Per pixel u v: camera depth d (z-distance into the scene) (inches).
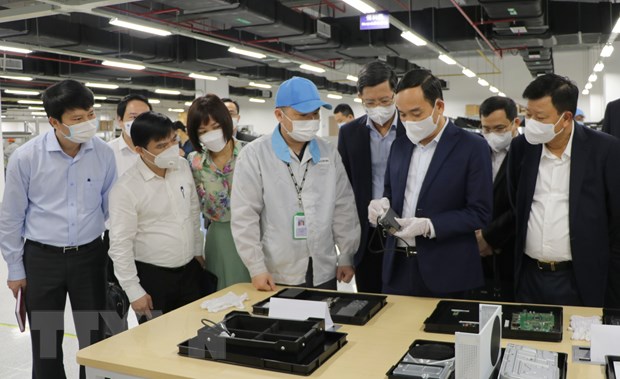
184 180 92.1
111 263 99.2
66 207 91.4
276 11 262.4
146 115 85.1
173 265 91.4
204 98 92.7
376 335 65.6
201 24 304.3
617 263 78.5
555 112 73.6
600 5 310.0
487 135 103.4
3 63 349.7
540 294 79.8
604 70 491.5
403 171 81.1
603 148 75.4
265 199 85.4
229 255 95.0
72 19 306.0
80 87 86.4
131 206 86.8
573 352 58.9
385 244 89.1
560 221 77.0
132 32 341.7
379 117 94.8
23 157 88.5
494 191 97.5
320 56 379.2
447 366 54.6
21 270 92.5
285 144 85.4
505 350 57.5
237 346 60.2
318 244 86.4
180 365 59.0
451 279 76.9
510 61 621.3
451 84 649.0
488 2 239.0
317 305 67.2
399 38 334.6
